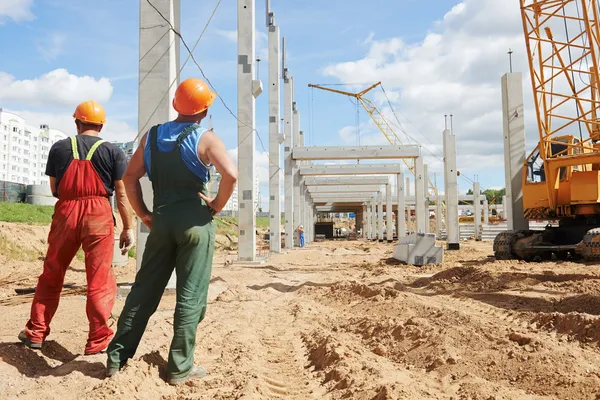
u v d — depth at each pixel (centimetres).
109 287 446
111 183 443
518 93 1841
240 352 526
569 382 387
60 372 384
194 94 384
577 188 1508
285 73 3303
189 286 381
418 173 3155
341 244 4584
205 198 382
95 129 455
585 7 1520
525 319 664
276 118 2755
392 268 1653
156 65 956
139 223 927
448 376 438
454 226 2559
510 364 445
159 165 375
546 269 1223
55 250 425
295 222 3791
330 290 1073
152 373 383
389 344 564
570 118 1597
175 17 1006
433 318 679
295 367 491
